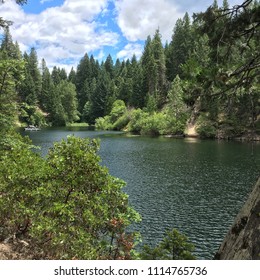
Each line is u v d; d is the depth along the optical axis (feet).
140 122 237.04
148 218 56.54
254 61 15.51
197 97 15.90
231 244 14.32
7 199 23.12
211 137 193.16
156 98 268.00
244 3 16.11
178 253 20.31
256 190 13.93
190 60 15.28
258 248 11.97
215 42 17.37
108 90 355.15
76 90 441.27
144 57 310.45
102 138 198.18
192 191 74.02
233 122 181.88
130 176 89.51
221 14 16.69
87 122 372.58
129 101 304.30
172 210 60.85
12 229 24.40
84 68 447.42
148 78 279.90
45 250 21.33
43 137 193.77
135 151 138.62
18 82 45.55
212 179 85.51
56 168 23.98
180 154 129.29
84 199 22.54
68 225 21.53
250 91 15.98
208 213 59.16
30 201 23.50
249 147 147.64
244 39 17.02
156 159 117.50
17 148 34.24
